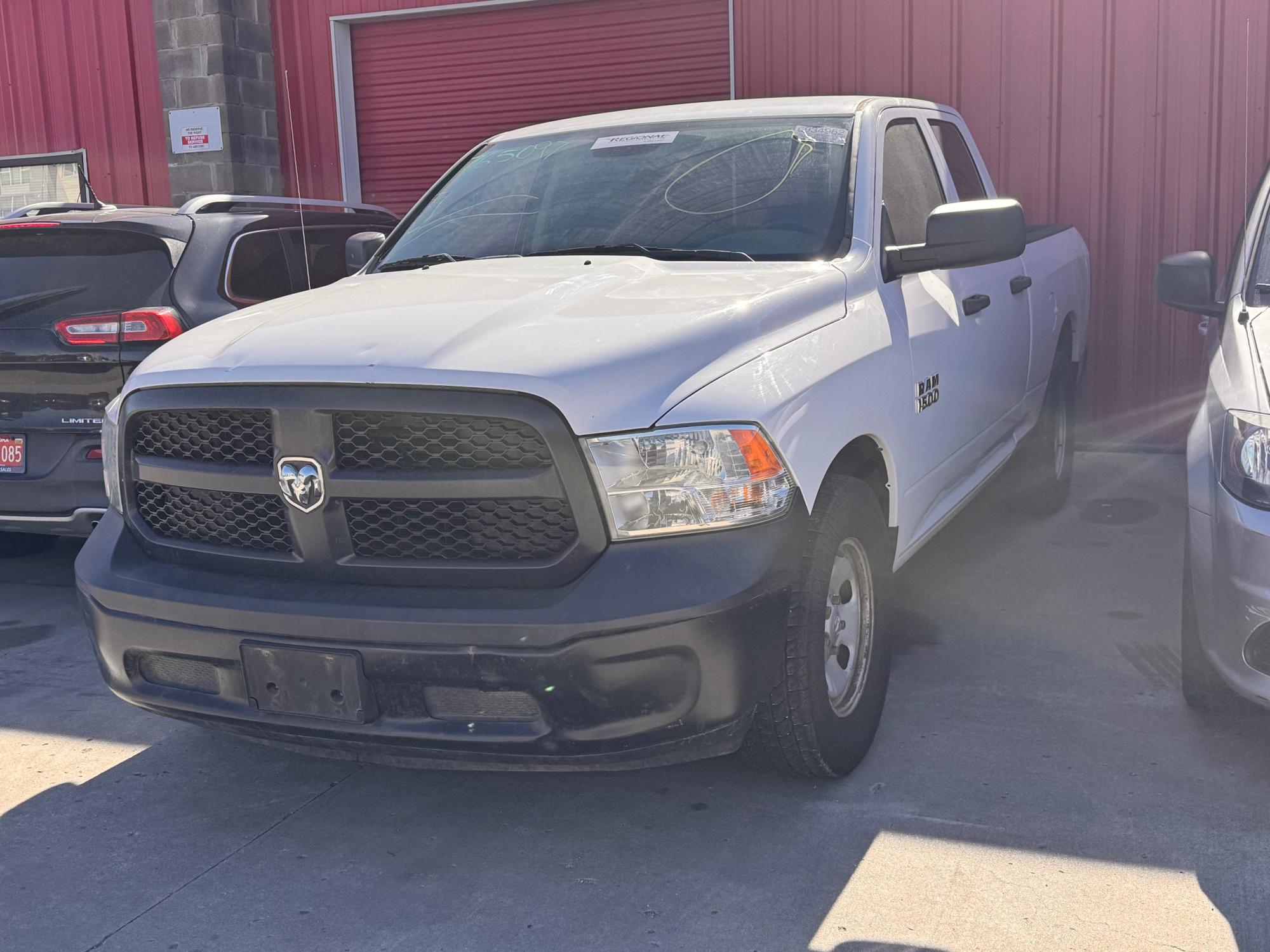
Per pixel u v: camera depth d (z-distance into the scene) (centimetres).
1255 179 720
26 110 1070
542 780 337
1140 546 557
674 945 255
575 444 255
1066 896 266
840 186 375
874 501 328
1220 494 303
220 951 261
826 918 262
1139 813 302
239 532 289
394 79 973
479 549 266
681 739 263
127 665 299
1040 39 754
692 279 326
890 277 363
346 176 995
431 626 257
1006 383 477
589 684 254
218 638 278
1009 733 353
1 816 327
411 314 297
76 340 457
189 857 303
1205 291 392
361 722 267
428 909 274
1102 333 774
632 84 892
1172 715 362
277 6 988
